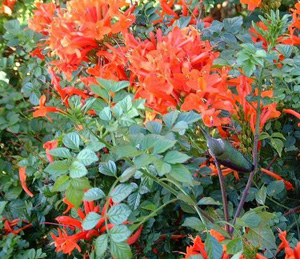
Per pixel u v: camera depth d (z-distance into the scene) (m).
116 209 1.49
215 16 3.94
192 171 2.01
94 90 1.68
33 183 2.96
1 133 3.29
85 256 2.23
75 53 2.25
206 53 1.83
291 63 1.83
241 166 1.59
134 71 1.97
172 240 2.40
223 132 2.05
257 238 1.58
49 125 3.08
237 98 1.89
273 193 2.06
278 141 1.88
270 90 1.93
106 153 2.36
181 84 1.75
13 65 3.31
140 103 1.65
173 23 2.66
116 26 2.20
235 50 2.33
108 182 2.33
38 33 3.04
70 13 2.24
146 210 2.17
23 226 2.76
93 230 1.97
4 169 3.05
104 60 2.32
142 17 2.81
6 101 3.27
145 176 1.83
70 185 1.47
